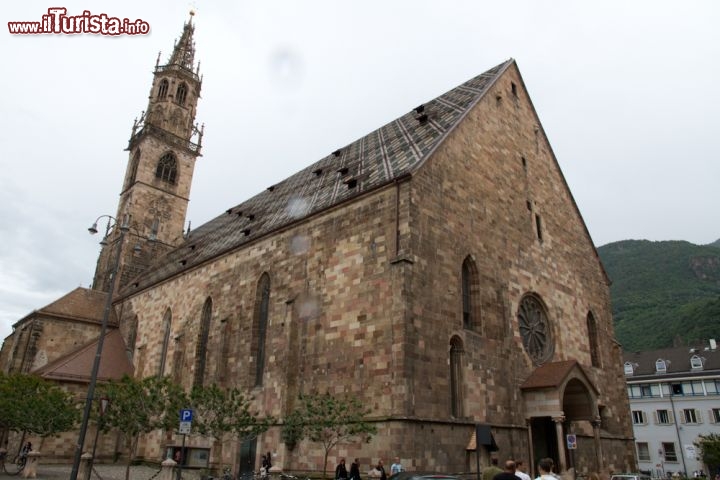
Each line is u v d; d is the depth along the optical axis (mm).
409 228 30734
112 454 50906
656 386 87625
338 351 32125
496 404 32500
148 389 35188
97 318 64562
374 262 32000
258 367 39719
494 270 36250
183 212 82688
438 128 38875
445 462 27953
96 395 43094
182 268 53844
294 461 32312
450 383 30219
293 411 32844
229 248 46844
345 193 38125
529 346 37594
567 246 45844
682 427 83000
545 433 36500
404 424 26625
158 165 82562
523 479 16609
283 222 42594
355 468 25875
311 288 36219
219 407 31281
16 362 58969
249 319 41531
